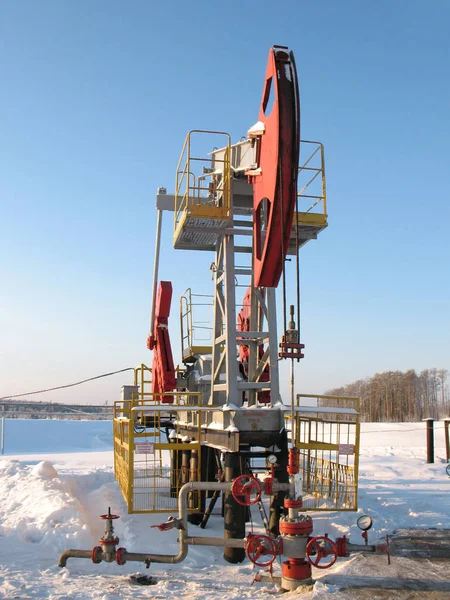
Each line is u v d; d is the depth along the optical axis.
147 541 8.89
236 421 9.15
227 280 10.05
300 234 11.09
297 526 6.52
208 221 10.05
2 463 16.27
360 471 18.23
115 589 6.43
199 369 12.97
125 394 15.25
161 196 13.05
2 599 5.94
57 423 42.94
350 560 7.59
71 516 9.60
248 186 10.77
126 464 11.14
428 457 20.59
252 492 7.28
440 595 6.14
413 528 9.61
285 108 8.13
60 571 7.21
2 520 10.16
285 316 7.33
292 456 6.71
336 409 10.06
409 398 114.56
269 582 6.82
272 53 8.39
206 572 7.43
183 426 12.02
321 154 10.88
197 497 10.59
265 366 10.34
